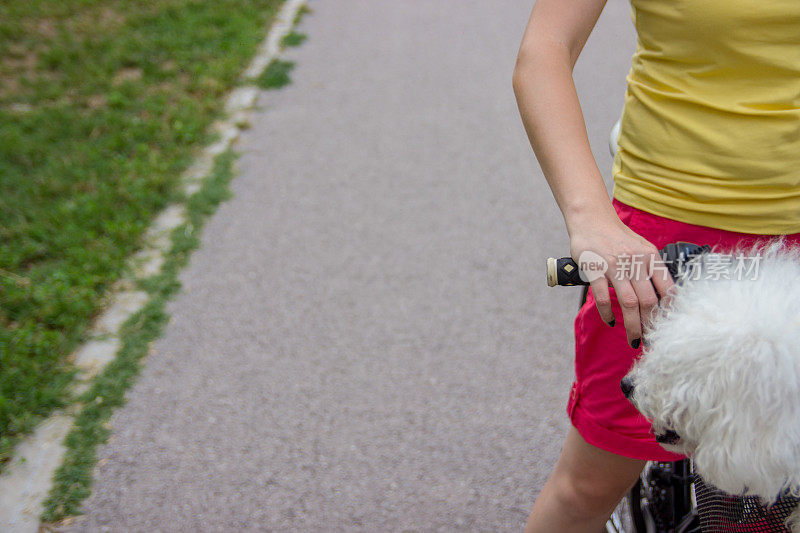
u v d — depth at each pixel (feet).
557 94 4.72
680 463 6.76
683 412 3.75
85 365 11.00
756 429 3.51
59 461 9.46
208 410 10.41
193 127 17.72
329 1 27.58
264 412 10.40
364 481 9.39
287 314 12.29
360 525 8.83
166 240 13.98
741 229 4.97
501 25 25.32
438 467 9.57
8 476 9.25
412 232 14.47
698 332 3.63
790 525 4.02
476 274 13.26
